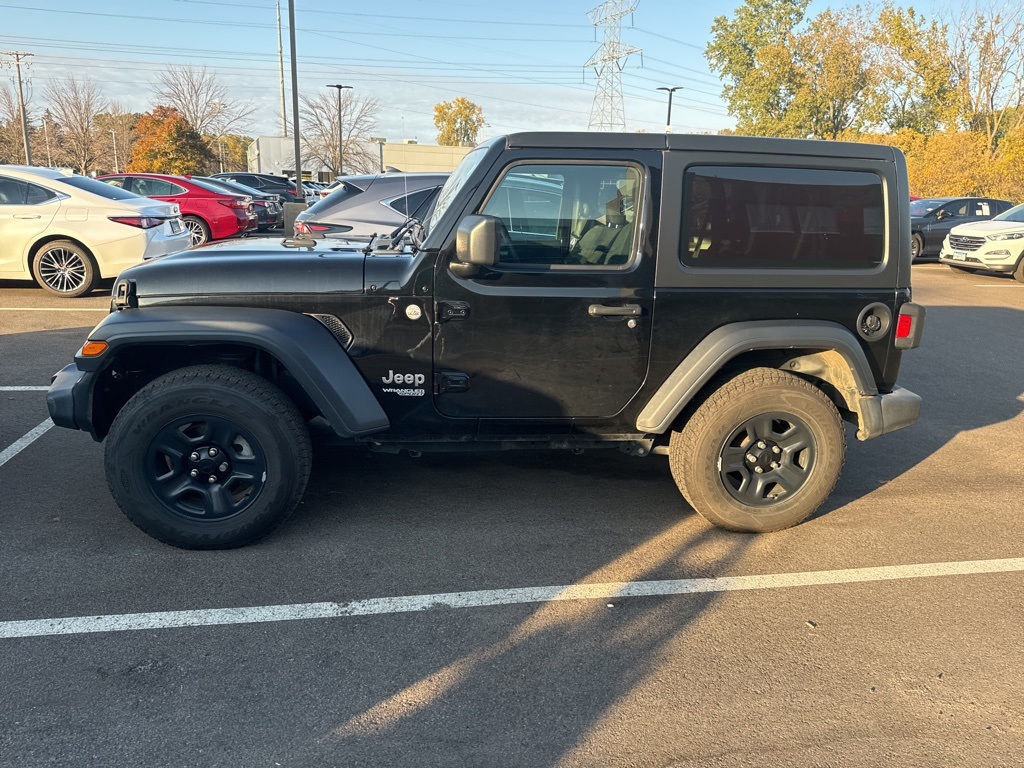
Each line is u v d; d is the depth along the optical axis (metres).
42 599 3.02
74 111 49.41
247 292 3.35
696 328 3.52
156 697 2.49
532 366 3.50
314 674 2.63
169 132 46.25
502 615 3.03
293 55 21.92
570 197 3.40
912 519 4.03
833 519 4.01
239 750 2.27
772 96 46.34
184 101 49.72
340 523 3.78
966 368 7.54
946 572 3.46
